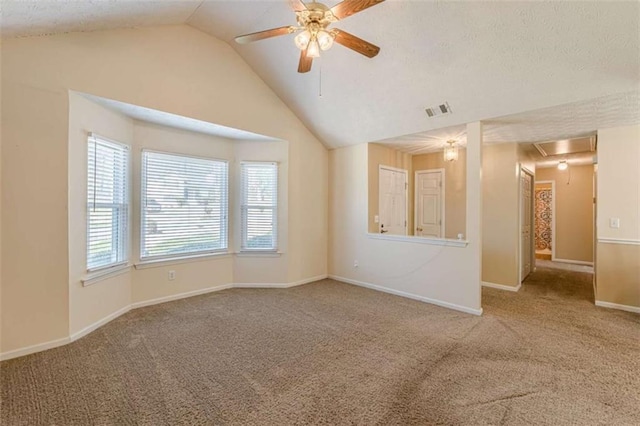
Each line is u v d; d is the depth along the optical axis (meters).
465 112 3.51
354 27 3.04
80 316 2.92
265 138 4.59
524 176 5.38
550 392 2.04
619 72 2.54
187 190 4.21
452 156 4.64
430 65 3.12
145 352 2.61
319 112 4.54
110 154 3.37
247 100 4.20
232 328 3.14
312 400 1.96
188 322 3.29
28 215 2.56
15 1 2.02
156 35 3.33
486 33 2.64
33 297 2.59
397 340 2.87
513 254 4.64
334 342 2.82
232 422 1.76
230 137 4.53
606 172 3.79
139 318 3.40
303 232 5.00
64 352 2.60
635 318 3.41
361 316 3.51
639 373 2.28
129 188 3.63
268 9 3.20
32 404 1.91
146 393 2.03
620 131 3.69
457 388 2.09
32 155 2.57
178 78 3.51
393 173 5.43
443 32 2.78
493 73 2.94
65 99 2.74
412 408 1.88
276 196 4.75
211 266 4.48
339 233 5.23
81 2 2.31
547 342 2.82
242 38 2.40
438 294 3.94
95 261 3.16
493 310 3.72
